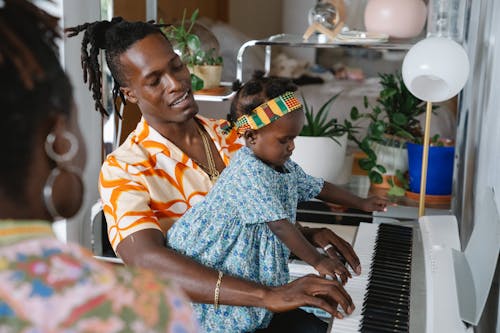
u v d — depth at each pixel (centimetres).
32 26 54
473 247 140
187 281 122
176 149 147
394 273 137
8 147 51
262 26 445
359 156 284
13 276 50
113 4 214
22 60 52
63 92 55
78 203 58
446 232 153
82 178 59
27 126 52
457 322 112
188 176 147
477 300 121
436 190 209
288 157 135
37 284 50
